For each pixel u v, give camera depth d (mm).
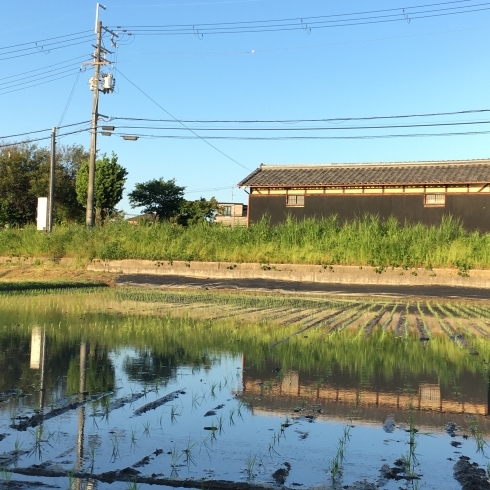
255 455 4906
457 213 25672
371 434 5465
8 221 39062
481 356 9008
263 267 23094
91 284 21406
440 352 9312
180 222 41031
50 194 27922
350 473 4543
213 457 4848
